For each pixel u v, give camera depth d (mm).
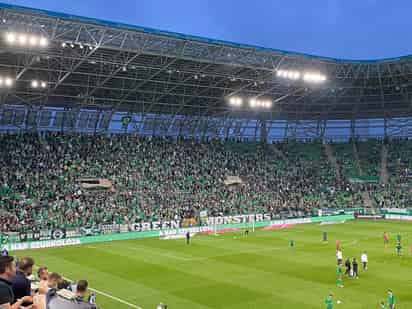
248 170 87688
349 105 89938
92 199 66750
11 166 67250
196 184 78688
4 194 62438
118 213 65438
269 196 82125
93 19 47312
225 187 80750
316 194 86312
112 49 51469
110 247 53938
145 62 58406
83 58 52625
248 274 38844
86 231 59469
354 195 87750
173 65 60688
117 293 33219
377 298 31281
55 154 72375
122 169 75188
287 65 65625
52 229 57500
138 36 51688
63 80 60094
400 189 87125
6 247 52156
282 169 91125
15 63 55094
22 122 72812
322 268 41031
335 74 72375
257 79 67688
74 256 48188
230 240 58438
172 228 65938
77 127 77812
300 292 33000
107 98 71938
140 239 60250
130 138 82000
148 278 37750
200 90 72562
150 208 68938
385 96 84125
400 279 36750
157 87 69812
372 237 60500
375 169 92812
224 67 62531
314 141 101125
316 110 93188
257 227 71875
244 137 96625
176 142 86625
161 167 79250
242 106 84125
